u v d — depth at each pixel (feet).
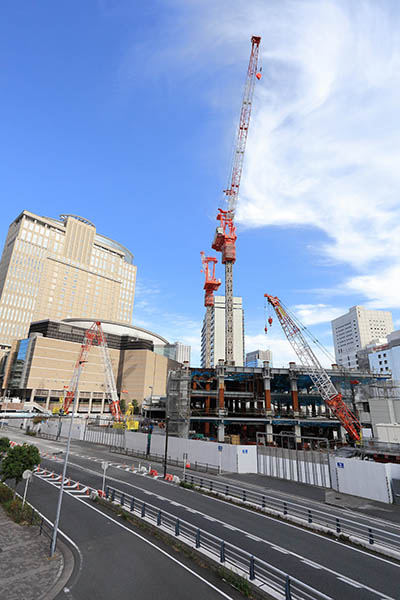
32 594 43.62
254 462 132.36
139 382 465.06
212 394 254.47
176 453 153.38
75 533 66.39
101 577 48.73
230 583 47.39
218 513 80.59
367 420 232.12
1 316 539.70
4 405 366.84
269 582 47.52
